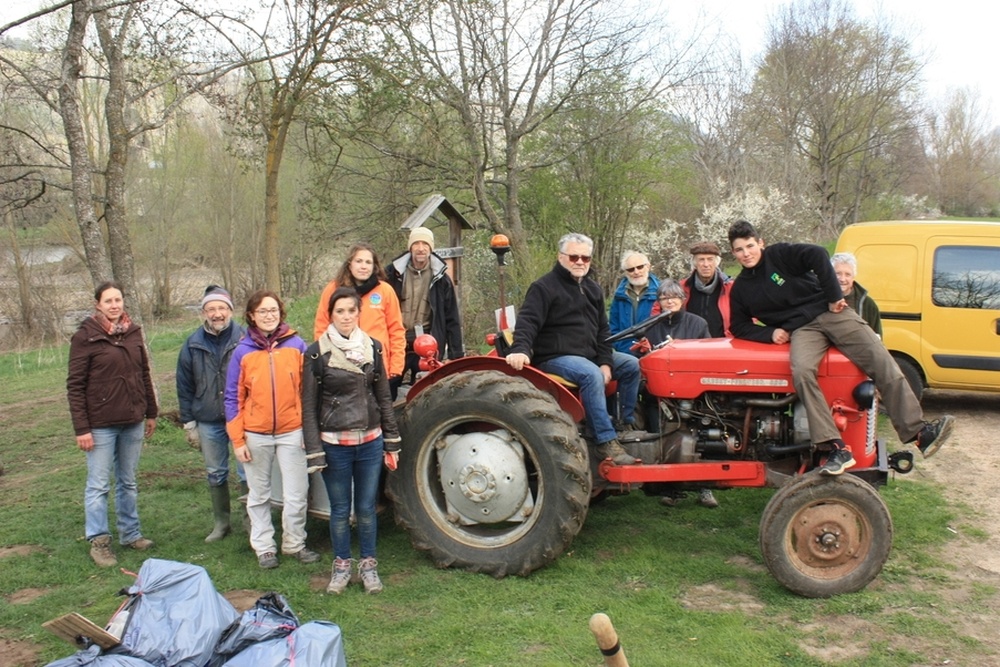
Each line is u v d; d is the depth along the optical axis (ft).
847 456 13.03
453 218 25.48
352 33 29.68
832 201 69.31
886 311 24.94
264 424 14.42
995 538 15.62
